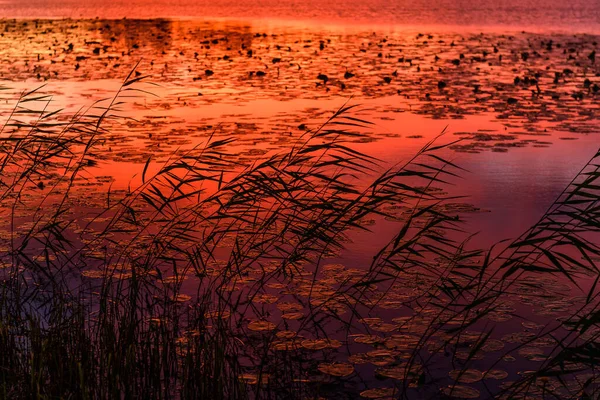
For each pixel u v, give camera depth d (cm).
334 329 532
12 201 809
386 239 701
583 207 778
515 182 880
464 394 443
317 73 1883
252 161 956
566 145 1067
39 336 466
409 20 3781
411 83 1694
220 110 1355
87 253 668
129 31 3109
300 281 614
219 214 592
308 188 583
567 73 1856
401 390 449
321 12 4409
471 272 621
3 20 3644
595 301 562
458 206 788
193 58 2205
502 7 4706
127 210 634
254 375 471
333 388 454
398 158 993
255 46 2534
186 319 546
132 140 1099
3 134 1089
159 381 449
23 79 1748
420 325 534
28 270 634
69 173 923
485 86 1652
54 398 422
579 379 456
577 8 4625
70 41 2708
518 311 550
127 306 540
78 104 1405
